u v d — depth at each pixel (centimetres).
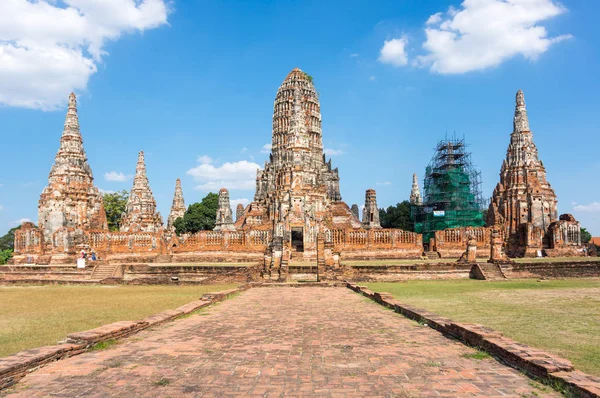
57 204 7506
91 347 1488
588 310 2381
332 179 11044
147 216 9938
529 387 1080
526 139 8419
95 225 7856
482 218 10394
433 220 10256
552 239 7681
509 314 2245
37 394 1050
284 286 4244
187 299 3183
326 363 1309
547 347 1496
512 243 8062
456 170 10450
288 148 8819
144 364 1303
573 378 1055
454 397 1019
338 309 2516
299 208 7456
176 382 1134
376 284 4366
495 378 1151
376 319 2122
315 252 7150
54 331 1880
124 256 7275
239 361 1336
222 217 9538
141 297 3362
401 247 7181
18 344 1614
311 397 1026
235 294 3438
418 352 1434
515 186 8281
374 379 1154
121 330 1678
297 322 2047
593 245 8038
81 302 3016
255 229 7469
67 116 8000
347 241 7169
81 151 8000
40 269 5662
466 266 5081
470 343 1531
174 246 7594
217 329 1869
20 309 2634
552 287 3819
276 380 1149
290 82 10750
